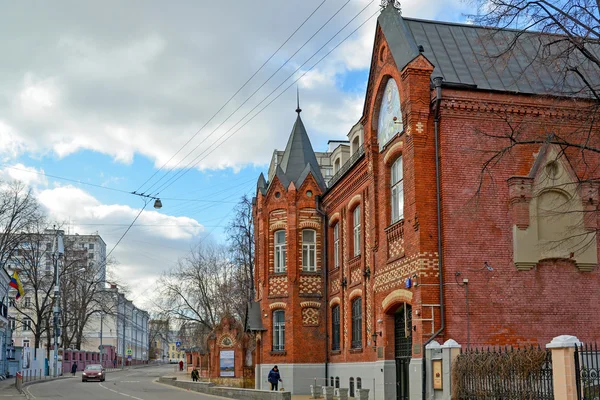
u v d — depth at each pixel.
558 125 24.47
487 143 24.23
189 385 40.97
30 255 69.56
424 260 23.39
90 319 109.38
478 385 19.77
